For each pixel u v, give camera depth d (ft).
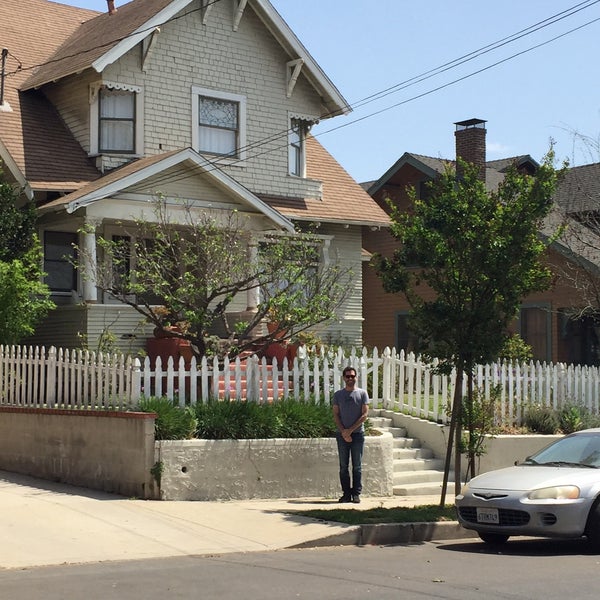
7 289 58.34
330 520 42.68
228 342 59.00
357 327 86.02
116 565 33.76
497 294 45.19
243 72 81.71
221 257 59.88
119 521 41.22
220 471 48.62
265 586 29.73
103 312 68.90
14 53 82.17
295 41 82.89
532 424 62.39
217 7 80.33
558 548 39.93
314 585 29.99
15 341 58.95
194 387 51.08
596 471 39.47
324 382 56.59
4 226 63.21
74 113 76.02
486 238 44.45
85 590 28.94
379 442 53.36
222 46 80.59
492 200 45.50
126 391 49.29
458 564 34.73
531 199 44.96
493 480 40.37
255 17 82.53
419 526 42.29
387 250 110.83
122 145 75.77
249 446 49.60
